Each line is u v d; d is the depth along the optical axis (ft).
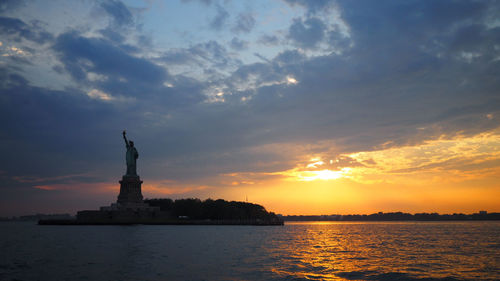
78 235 514.27
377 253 313.94
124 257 270.26
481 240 485.56
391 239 515.50
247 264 239.09
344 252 322.55
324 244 413.59
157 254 289.53
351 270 216.95
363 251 331.16
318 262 252.42
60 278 189.16
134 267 223.10
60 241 415.23
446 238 532.73
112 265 231.09
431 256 291.99
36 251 312.29
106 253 295.48
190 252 306.55
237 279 186.70
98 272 205.67
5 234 575.38
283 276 195.62
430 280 189.57
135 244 375.25
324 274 203.31
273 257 278.05
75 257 270.46
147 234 535.19
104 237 473.67
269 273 204.44
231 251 319.06
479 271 217.36
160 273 202.49
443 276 200.54
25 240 438.81
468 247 372.79
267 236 558.56
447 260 266.98
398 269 222.28
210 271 209.77
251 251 322.14
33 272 206.59
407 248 363.97
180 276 193.98
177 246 358.84
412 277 196.95
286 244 406.62
